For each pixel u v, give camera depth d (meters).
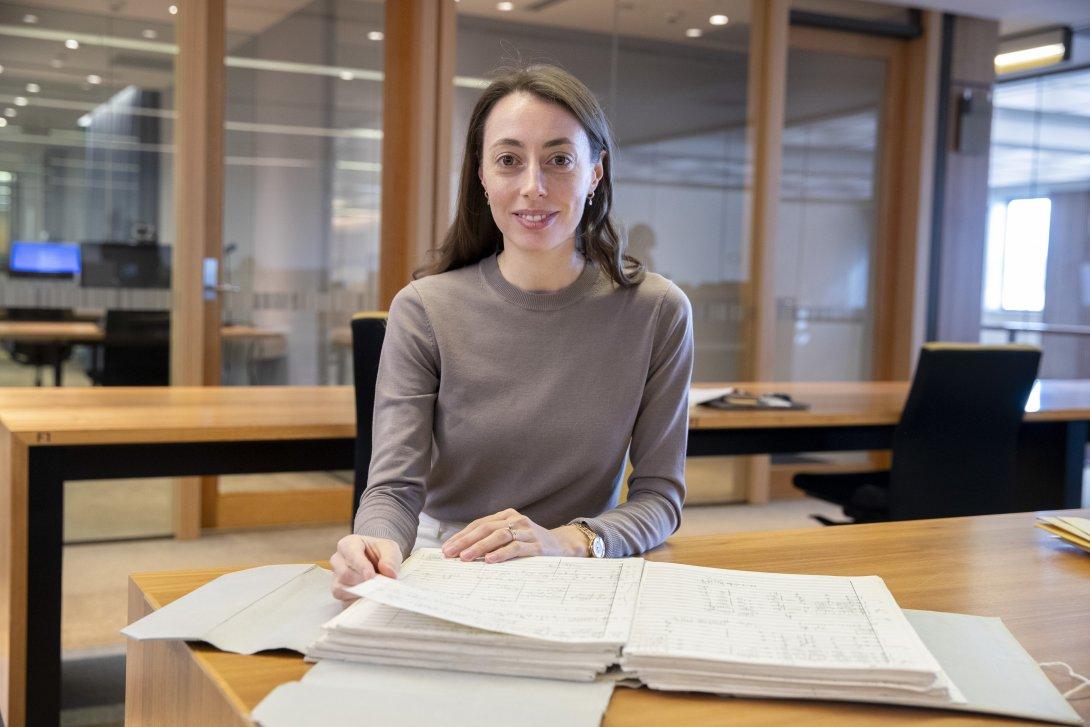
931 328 5.96
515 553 1.22
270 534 4.68
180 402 2.80
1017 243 7.86
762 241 5.54
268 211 4.66
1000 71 6.60
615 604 1.04
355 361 2.35
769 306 5.57
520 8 4.98
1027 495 3.68
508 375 1.63
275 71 4.62
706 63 5.38
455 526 1.68
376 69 4.82
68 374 4.39
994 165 7.98
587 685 0.92
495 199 1.55
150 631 1.03
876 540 1.51
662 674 0.92
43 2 4.24
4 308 4.28
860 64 5.79
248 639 1.02
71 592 3.70
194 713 0.99
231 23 4.52
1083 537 1.47
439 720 0.83
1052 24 6.14
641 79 5.25
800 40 5.63
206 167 4.51
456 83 4.87
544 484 1.63
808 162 5.70
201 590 1.17
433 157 4.82
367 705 0.86
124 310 4.44
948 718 0.88
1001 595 1.25
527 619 0.99
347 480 4.95
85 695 2.73
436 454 1.69
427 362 1.66
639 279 1.68
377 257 4.90
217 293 4.60
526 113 1.51
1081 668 1.01
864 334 5.95
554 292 1.65
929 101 5.81
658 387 1.67
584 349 1.64
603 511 1.69
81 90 4.32
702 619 1.01
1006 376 3.01
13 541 2.18
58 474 2.24
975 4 5.64
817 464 5.84
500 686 0.91
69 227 4.34
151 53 4.39
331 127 4.75
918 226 5.85
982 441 3.06
